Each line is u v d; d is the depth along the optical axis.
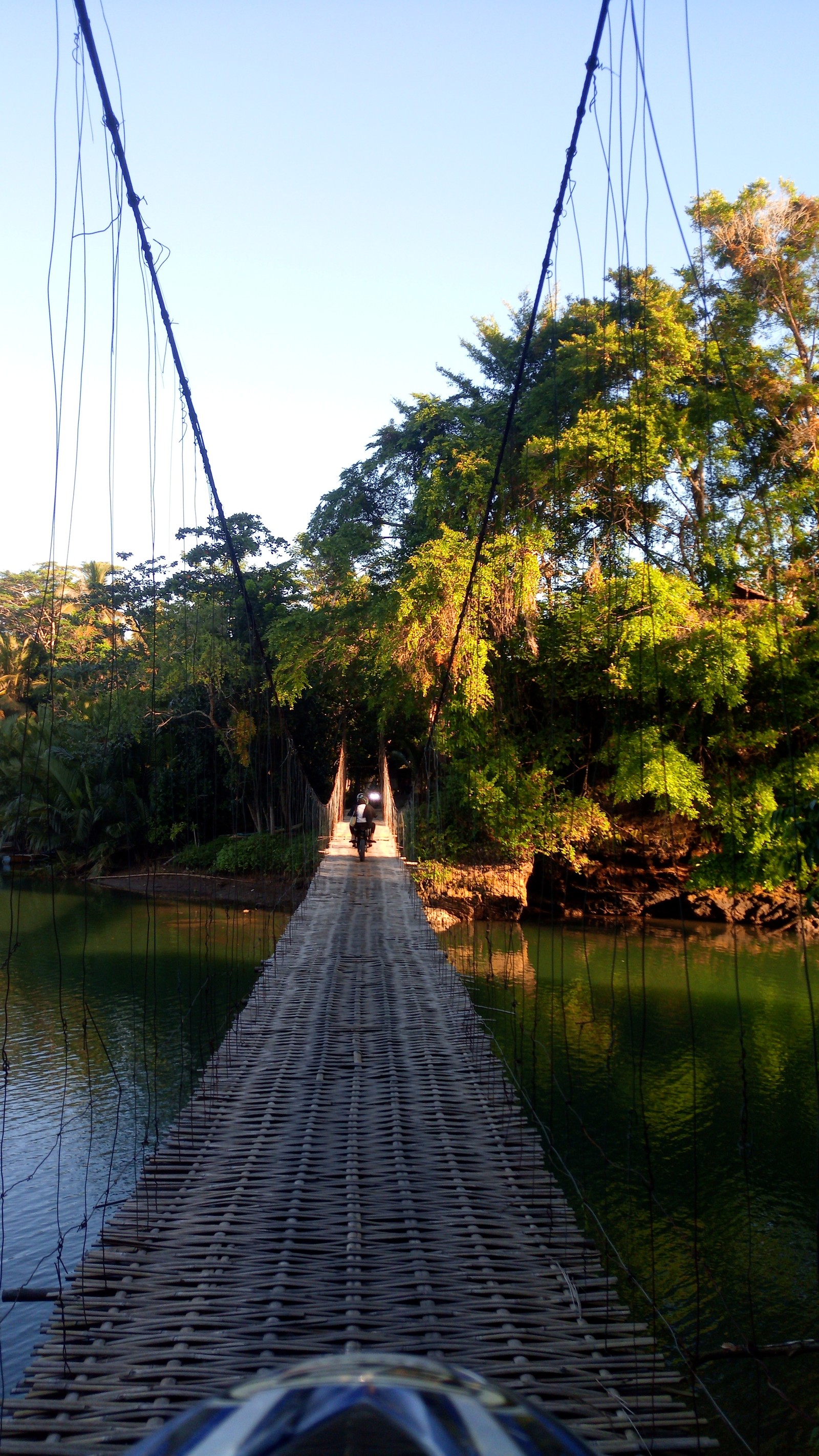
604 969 16.77
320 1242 3.73
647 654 16.52
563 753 19.73
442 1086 5.48
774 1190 8.45
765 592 16.88
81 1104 10.55
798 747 17.83
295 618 22.55
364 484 23.56
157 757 25.42
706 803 17.14
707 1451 5.45
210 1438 1.35
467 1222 3.89
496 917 21.48
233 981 15.55
